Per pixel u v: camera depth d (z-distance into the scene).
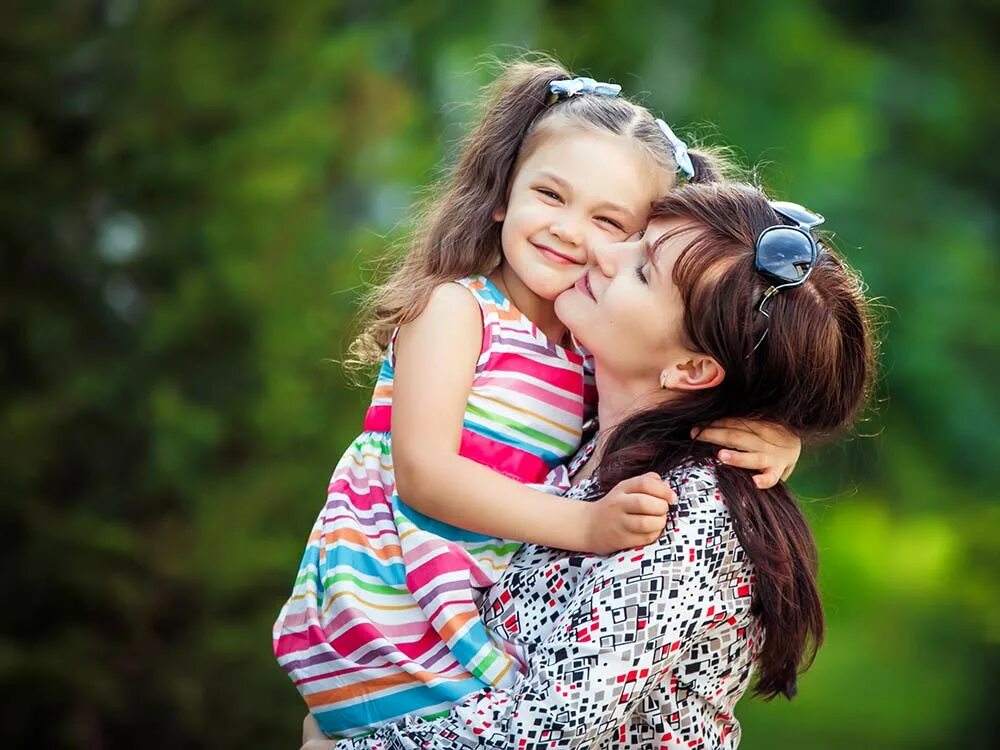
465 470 2.97
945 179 19.50
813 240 2.88
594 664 2.76
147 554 6.90
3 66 6.87
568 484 3.12
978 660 14.03
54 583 6.90
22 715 6.90
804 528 2.99
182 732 7.07
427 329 3.09
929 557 16.89
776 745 12.65
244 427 7.17
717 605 2.86
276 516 7.19
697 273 2.84
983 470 16.92
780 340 2.82
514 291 3.22
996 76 19.80
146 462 7.00
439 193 3.46
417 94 11.60
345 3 10.60
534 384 3.13
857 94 16.89
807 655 3.08
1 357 7.12
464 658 2.91
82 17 7.19
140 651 7.00
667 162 3.19
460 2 12.38
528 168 3.17
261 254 7.27
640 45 14.38
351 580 3.04
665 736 2.93
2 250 7.04
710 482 2.88
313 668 3.05
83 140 7.11
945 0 19.75
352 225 8.41
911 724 13.30
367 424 3.29
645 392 2.99
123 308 7.32
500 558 3.05
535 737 2.76
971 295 16.98
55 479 7.02
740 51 15.72
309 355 7.30
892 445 16.98
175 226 7.18
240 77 7.43
